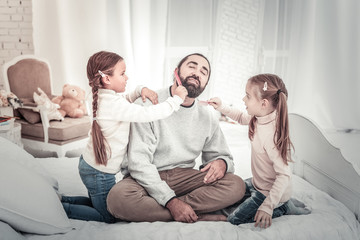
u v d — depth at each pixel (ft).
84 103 8.82
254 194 4.12
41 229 3.62
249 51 7.41
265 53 7.43
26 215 3.51
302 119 5.07
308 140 5.00
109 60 4.18
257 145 4.12
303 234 3.65
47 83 8.86
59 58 8.93
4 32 9.47
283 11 7.52
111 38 8.23
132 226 3.79
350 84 8.56
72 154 8.20
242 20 7.31
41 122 8.09
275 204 3.83
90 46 8.54
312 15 7.63
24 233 3.67
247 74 7.47
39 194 3.74
